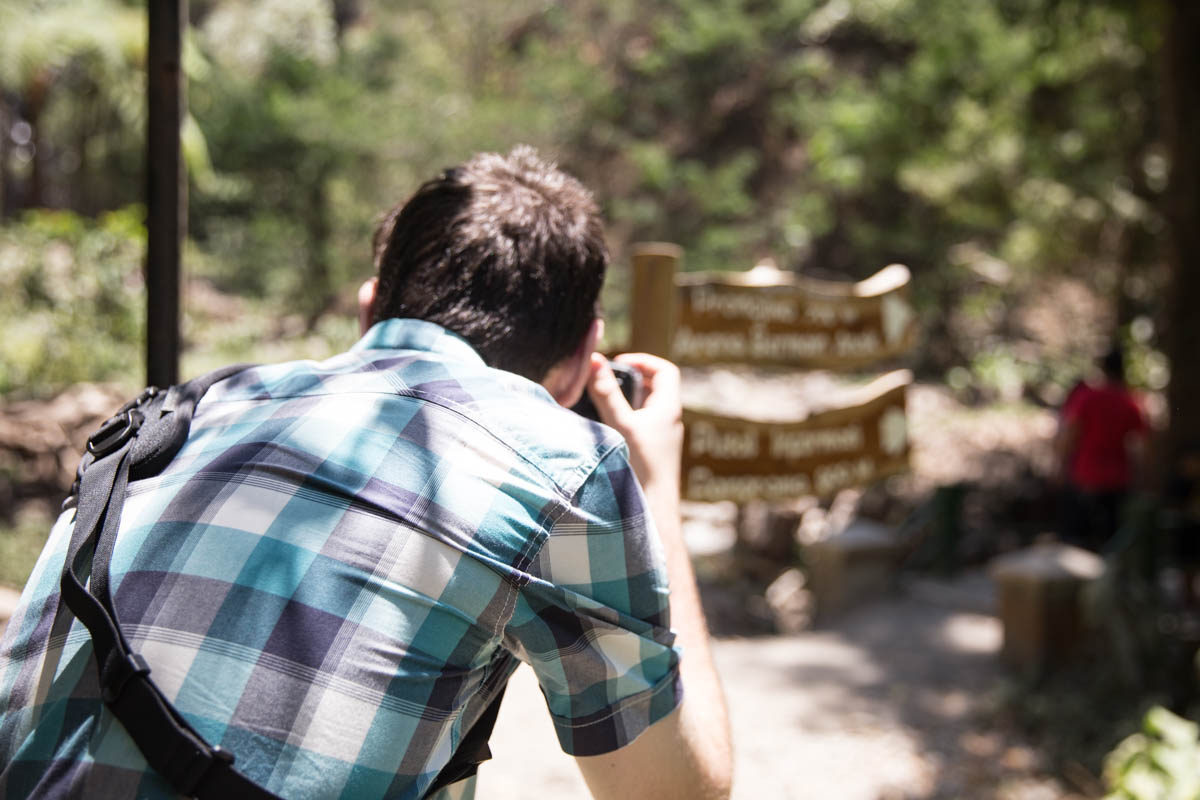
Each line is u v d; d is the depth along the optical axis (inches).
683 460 77.7
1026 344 681.0
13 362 361.4
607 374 52.5
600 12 862.5
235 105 634.2
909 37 679.1
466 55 839.7
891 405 88.6
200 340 482.3
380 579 37.4
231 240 644.7
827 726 205.8
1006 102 559.2
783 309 82.7
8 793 35.2
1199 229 362.9
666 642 42.1
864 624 273.4
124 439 41.9
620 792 42.1
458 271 46.5
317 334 554.3
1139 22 429.4
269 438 40.3
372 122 650.8
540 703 199.8
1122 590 219.9
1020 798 181.8
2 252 394.6
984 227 632.4
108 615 36.0
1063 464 324.8
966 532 370.0
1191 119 363.6
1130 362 549.0
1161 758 131.7
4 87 549.6
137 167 654.5
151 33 81.0
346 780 35.7
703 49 792.3
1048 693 216.2
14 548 238.2
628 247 772.6
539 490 39.9
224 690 35.2
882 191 689.0
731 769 44.9
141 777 34.3
